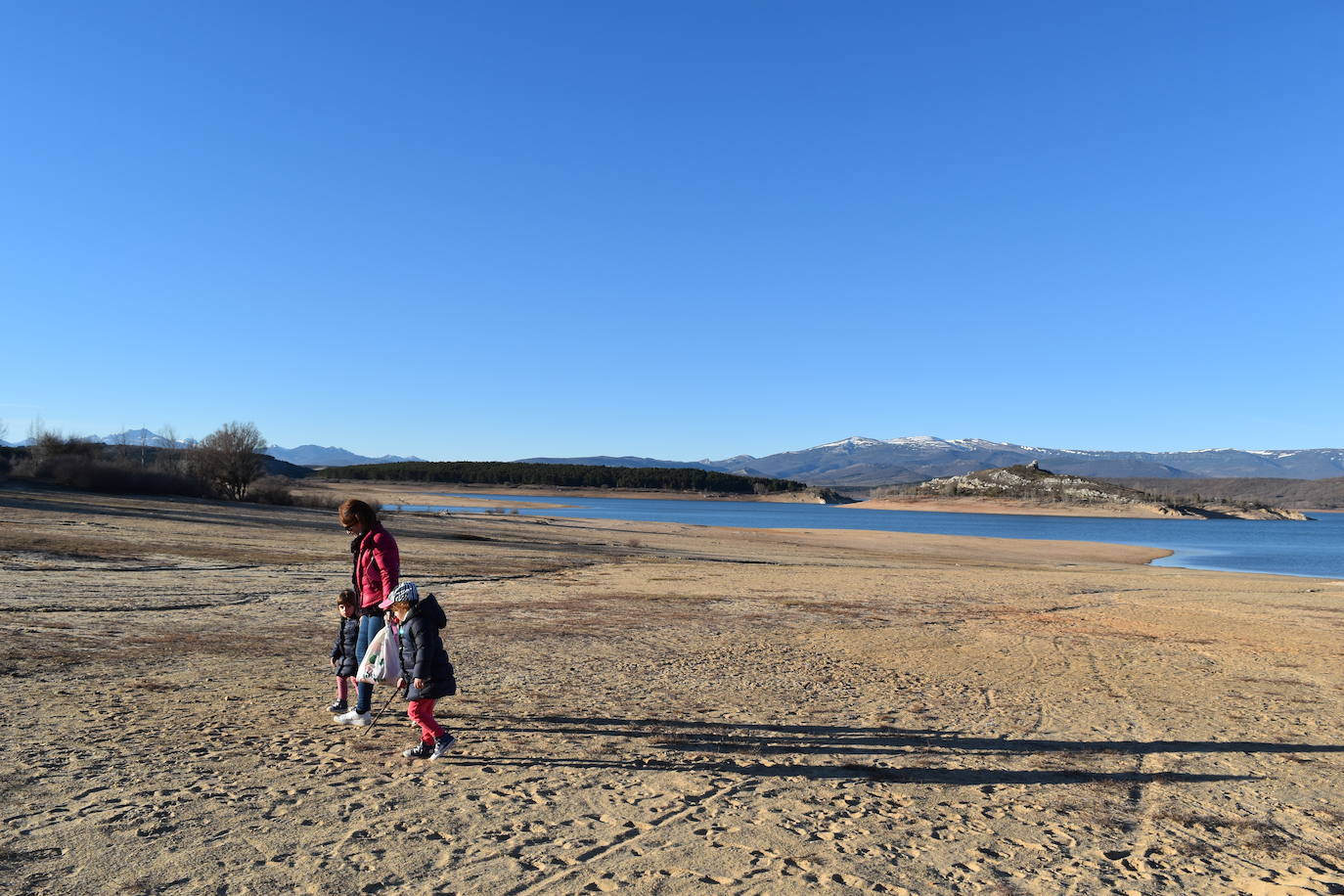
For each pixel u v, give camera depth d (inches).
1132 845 227.6
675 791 255.9
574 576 1064.2
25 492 1987.0
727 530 2913.4
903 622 747.4
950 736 344.2
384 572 301.7
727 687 432.1
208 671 407.8
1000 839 227.0
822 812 242.5
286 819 217.0
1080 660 565.0
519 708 359.6
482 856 198.1
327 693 371.2
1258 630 767.1
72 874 178.4
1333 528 6481.3
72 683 365.7
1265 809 266.2
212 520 1614.2
